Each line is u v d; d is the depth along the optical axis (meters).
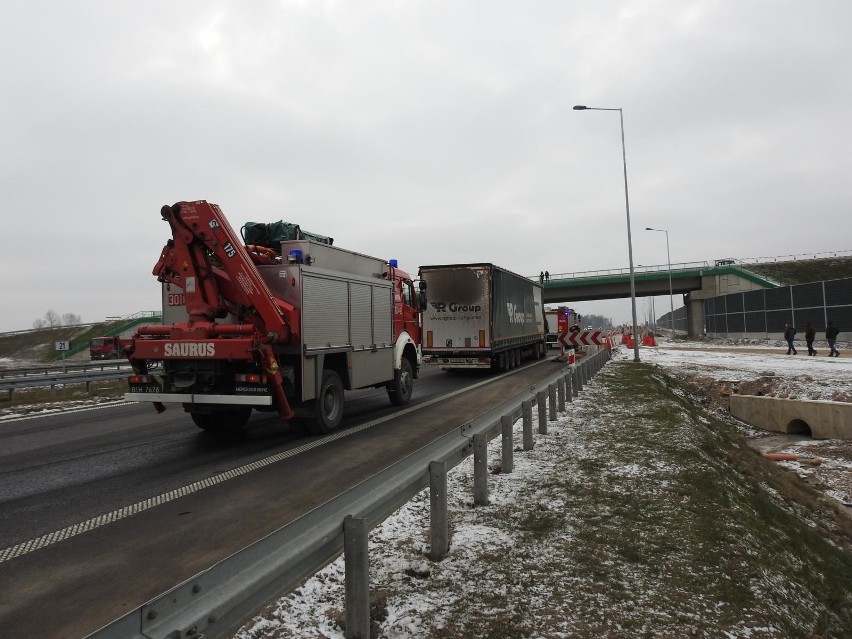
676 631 3.15
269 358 7.55
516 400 6.77
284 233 9.11
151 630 1.80
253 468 6.91
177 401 7.93
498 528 4.52
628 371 18.27
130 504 5.54
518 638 3.01
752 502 6.07
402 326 12.49
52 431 10.02
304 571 2.60
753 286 56.78
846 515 8.82
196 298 8.22
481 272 19.25
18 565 4.11
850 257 69.69
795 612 3.74
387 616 3.21
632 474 6.06
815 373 19.91
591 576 3.73
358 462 7.11
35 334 81.75
